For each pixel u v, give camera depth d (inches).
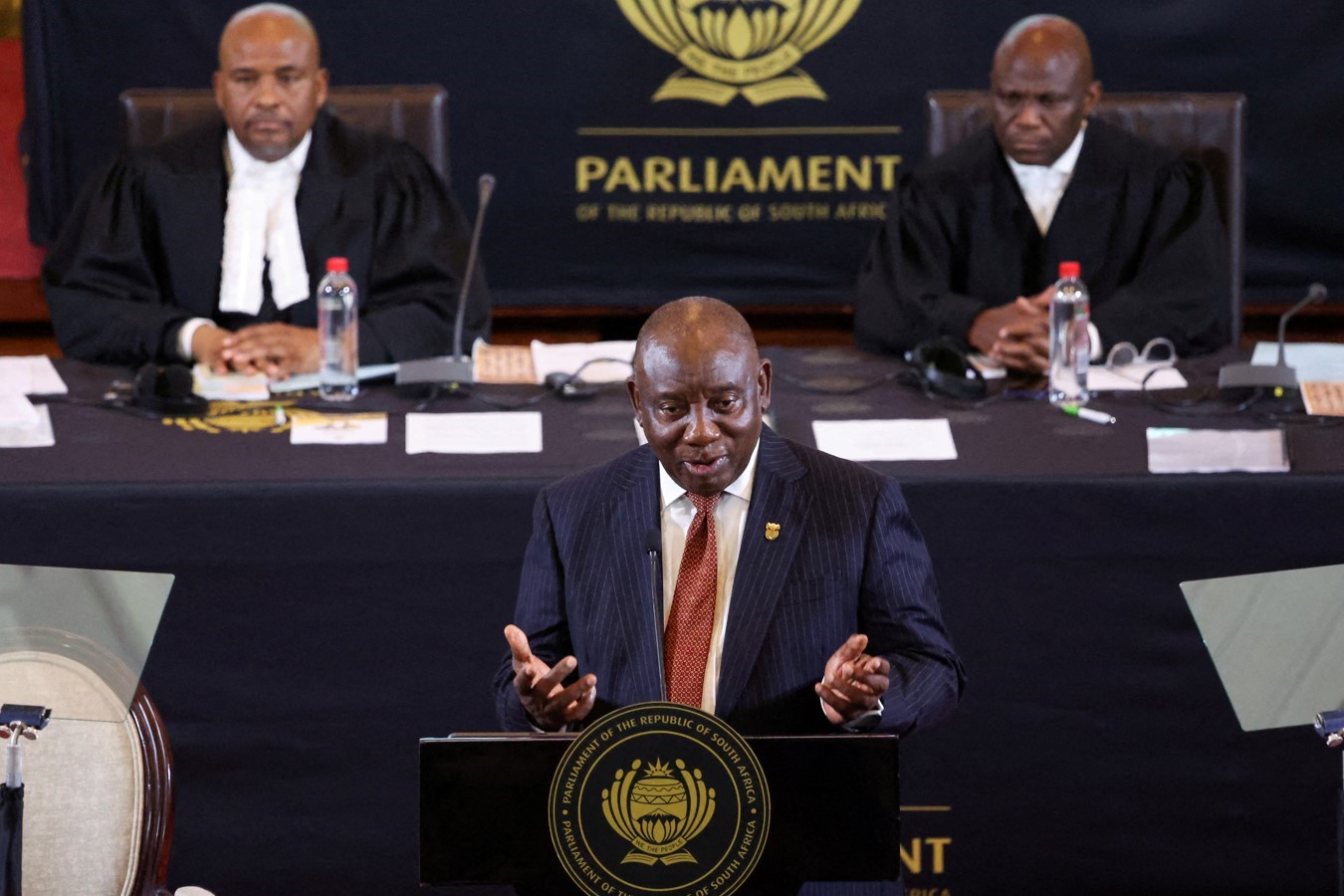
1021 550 489.7
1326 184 943.0
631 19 927.7
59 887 336.2
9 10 1173.7
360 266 653.9
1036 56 642.2
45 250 957.8
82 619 306.3
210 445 516.4
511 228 952.9
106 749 339.6
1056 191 670.5
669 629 338.3
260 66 633.6
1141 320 634.2
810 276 961.5
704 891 256.8
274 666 496.7
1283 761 500.1
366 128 676.1
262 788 505.7
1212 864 508.7
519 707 343.0
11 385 571.8
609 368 595.8
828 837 264.5
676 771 255.1
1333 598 302.7
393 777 506.6
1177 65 930.7
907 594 341.7
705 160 946.1
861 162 946.1
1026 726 502.9
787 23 928.3
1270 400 557.6
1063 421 539.5
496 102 937.5
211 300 650.8
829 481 346.0
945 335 625.6
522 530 486.3
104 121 925.2
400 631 496.1
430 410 551.5
